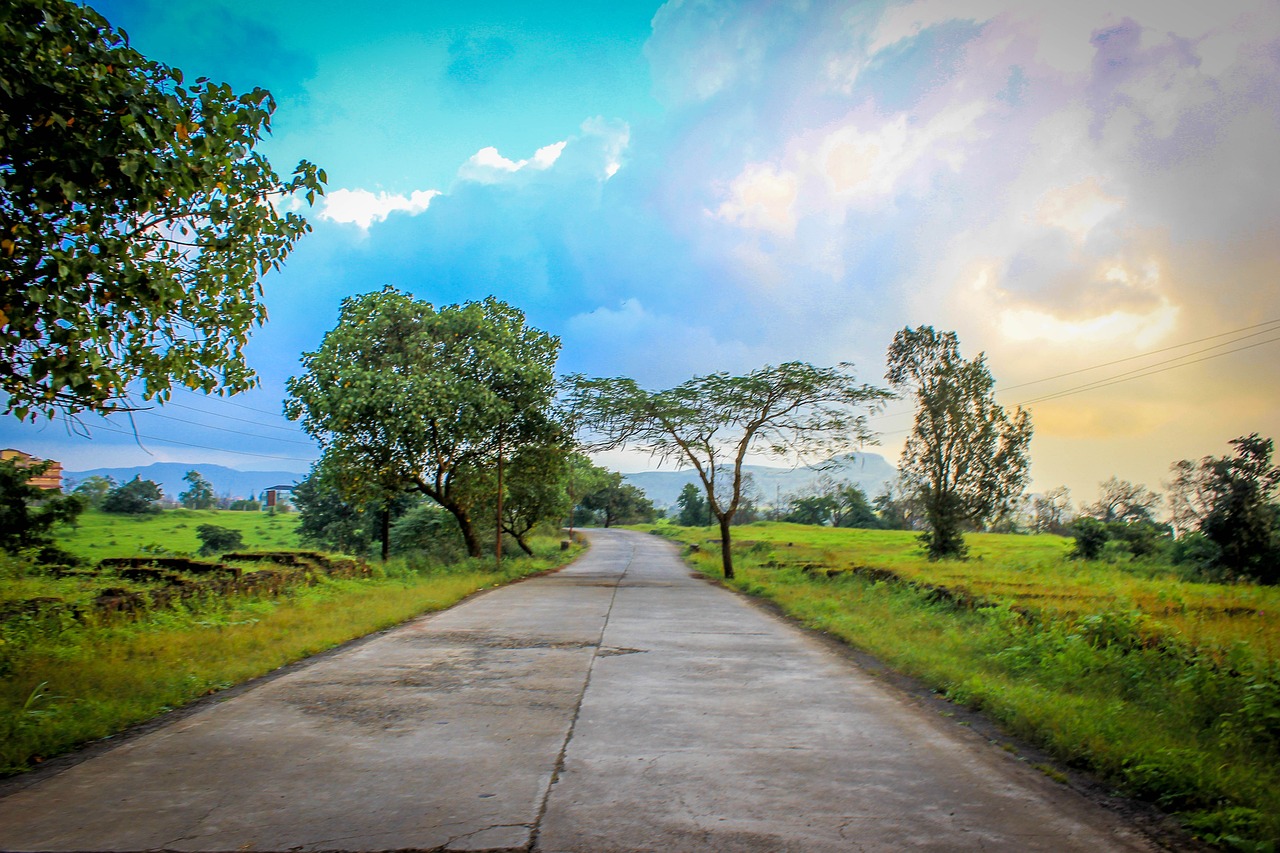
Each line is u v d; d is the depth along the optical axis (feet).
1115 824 13.46
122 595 35.58
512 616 42.93
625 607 49.14
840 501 284.41
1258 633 30.50
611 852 11.60
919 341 115.14
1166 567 84.74
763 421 81.00
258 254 23.99
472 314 80.74
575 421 85.51
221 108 20.33
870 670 28.09
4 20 16.30
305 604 42.52
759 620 43.19
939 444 111.55
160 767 15.56
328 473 75.31
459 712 20.39
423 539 108.68
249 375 25.36
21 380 19.65
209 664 25.76
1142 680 24.98
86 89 17.83
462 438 78.54
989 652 30.76
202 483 288.51
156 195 19.81
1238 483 79.61
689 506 346.54
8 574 39.93
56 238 19.01
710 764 16.16
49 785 14.44
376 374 71.15
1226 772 15.75
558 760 16.24
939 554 108.99
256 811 13.12
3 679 22.09
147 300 20.59
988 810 13.92
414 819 12.81
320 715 19.95
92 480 206.90
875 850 11.94
